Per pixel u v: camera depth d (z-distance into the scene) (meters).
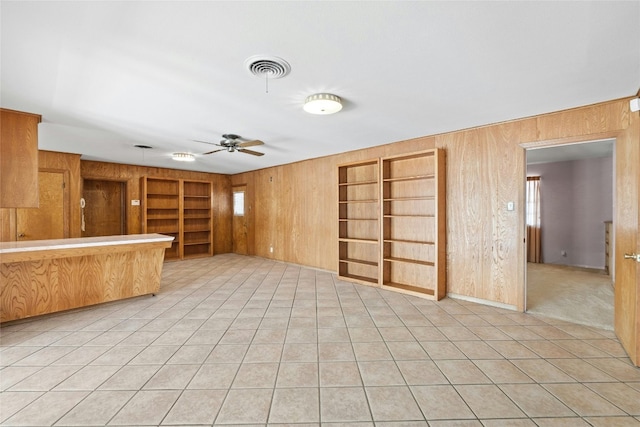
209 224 7.90
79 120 3.46
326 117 3.39
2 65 2.17
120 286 3.87
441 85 2.54
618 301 2.76
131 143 4.64
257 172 7.45
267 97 2.79
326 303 3.86
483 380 2.13
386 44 1.91
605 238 6.00
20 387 2.05
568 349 2.59
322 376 2.18
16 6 1.54
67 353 2.53
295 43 1.90
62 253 3.33
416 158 4.42
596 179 6.23
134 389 2.02
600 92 2.69
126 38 1.84
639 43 1.89
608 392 1.99
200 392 1.99
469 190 3.87
